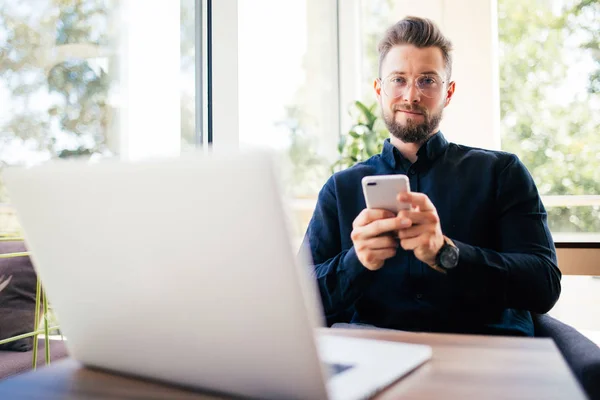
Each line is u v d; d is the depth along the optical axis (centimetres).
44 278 65
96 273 58
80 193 55
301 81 327
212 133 243
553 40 284
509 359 68
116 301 59
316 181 344
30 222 61
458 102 297
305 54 331
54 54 182
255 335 51
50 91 180
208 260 50
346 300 127
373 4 350
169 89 231
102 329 63
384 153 153
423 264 132
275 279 47
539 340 79
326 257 150
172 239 51
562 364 65
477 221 139
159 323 57
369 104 354
